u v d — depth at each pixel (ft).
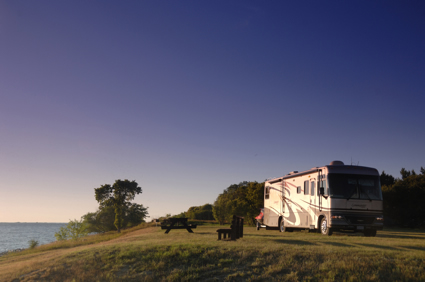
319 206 61.82
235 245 42.09
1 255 95.04
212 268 35.09
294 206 72.08
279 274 32.19
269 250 38.34
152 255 40.24
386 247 41.04
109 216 216.74
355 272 30.55
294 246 40.86
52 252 67.36
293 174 74.38
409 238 58.54
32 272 41.45
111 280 35.01
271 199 85.46
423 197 110.01
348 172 60.44
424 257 34.12
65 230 114.01
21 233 504.02
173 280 33.55
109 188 209.36
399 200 111.75
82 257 43.45
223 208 150.51
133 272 36.63
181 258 38.37
